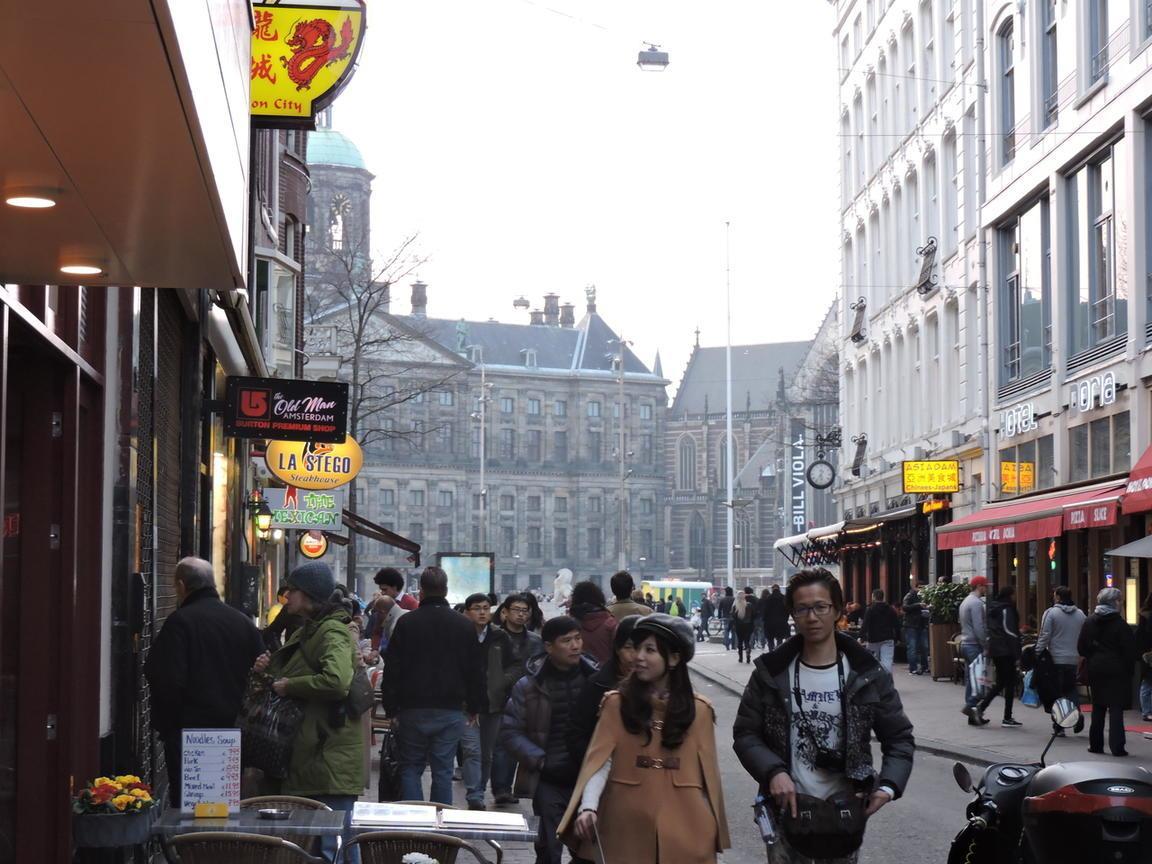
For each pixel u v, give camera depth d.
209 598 9.17
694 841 6.17
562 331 184.25
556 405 178.38
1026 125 30.98
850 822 6.32
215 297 17.53
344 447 24.45
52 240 6.09
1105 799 7.05
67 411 8.83
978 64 34.34
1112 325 26.30
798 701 6.49
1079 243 28.06
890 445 44.34
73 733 8.88
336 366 43.59
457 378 168.75
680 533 180.75
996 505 30.84
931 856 11.50
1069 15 28.20
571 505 177.12
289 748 9.17
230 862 6.61
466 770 13.73
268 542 33.97
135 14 3.80
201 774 7.33
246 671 9.11
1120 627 17.52
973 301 35.50
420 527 166.12
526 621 14.34
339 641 9.27
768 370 184.38
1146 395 24.23
